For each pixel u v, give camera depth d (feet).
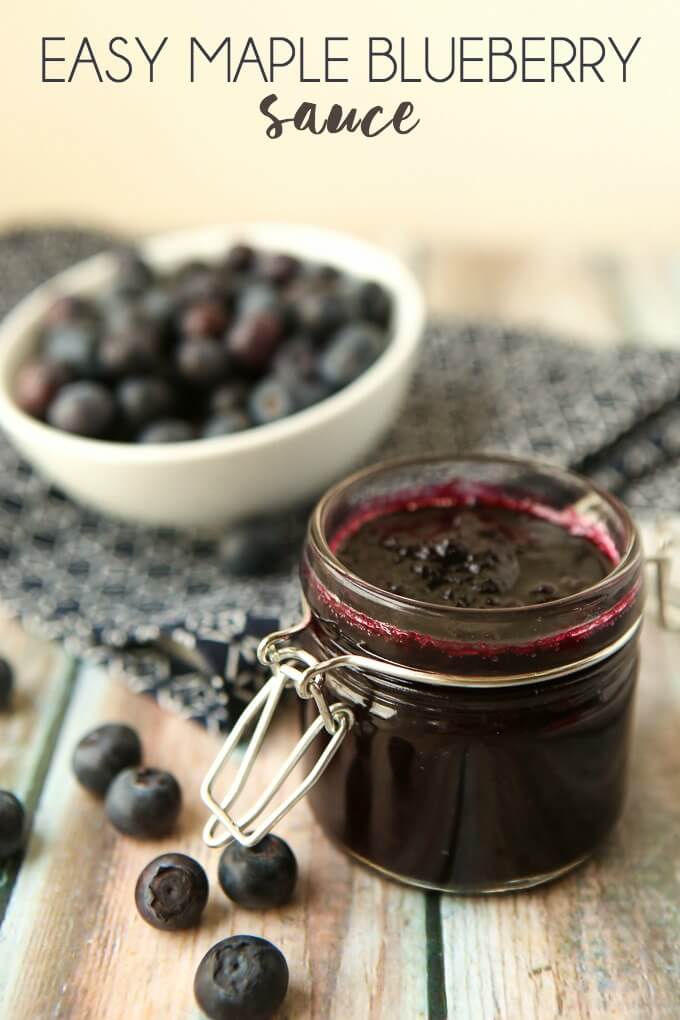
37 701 1.75
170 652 1.78
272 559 1.90
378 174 3.09
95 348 1.97
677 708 1.71
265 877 1.51
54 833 1.61
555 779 1.48
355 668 1.47
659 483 2.00
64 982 1.47
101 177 3.13
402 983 1.46
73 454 1.87
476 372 2.18
